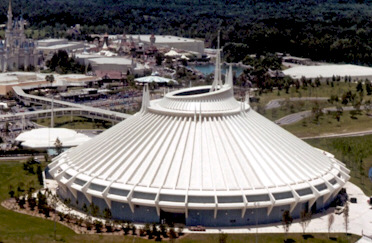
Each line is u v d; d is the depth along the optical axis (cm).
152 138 19625
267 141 19988
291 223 17812
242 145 19300
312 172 19500
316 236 17312
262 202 17688
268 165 18862
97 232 17238
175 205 17388
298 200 17988
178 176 18125
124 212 18175
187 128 19800
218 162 18638
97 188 18375
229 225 17875
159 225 17612
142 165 18638
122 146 19675
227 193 17588
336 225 18225
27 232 17075
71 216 18275
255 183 18112
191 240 16712
